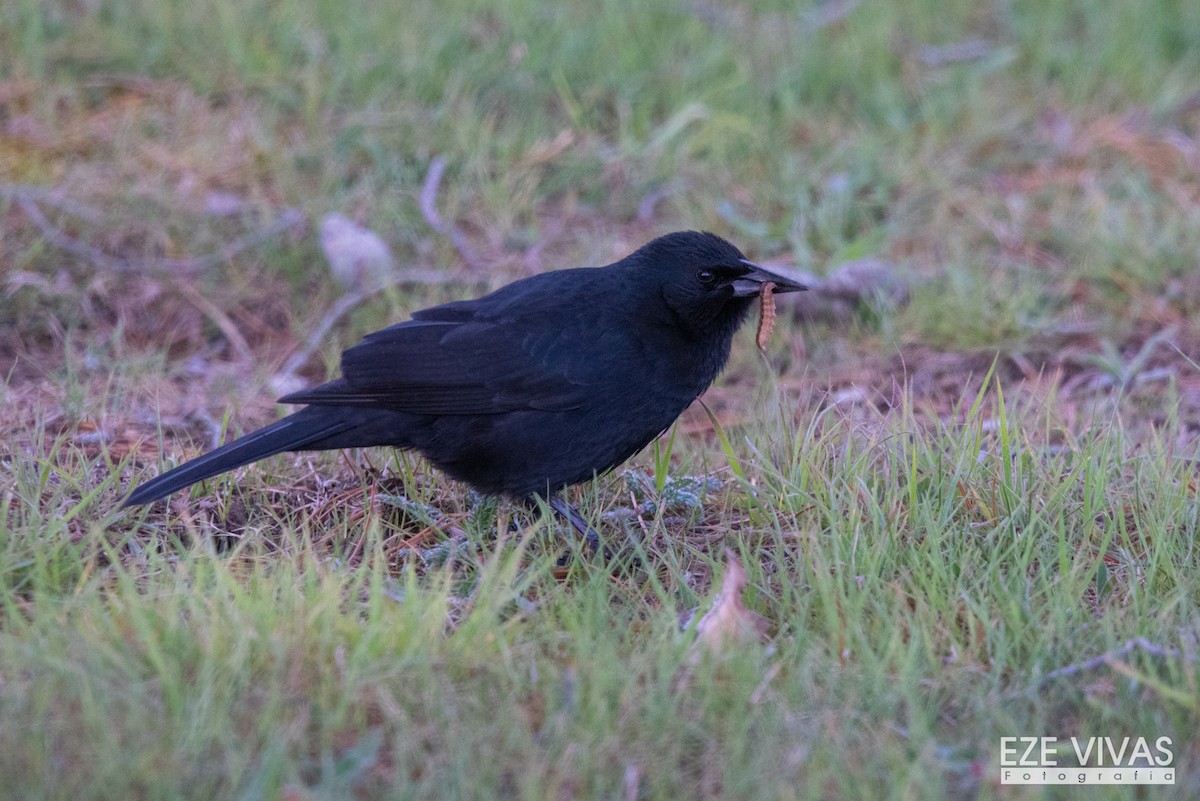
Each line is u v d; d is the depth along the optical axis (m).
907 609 7.82
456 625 7.86
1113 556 8.81
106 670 6.87
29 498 8.95
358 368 8.98
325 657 7.14
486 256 14.28
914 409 11.84
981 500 9.09
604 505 9.83
